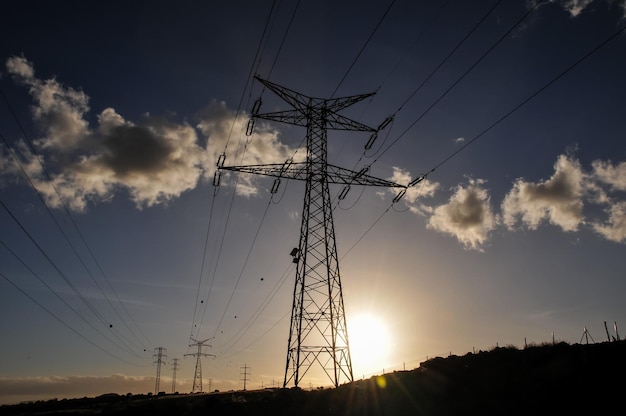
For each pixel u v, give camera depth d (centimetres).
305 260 5228
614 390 3309
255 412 4566
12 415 5097
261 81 5138
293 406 4616
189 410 4769
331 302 5041
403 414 3981
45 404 6084
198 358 12512
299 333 5003
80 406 5672
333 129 5612
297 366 4938
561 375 3759
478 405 3738
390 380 4956
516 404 3553
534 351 4369
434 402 4069
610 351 3819
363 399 4534
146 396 7081
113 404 5512
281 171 5450
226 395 5462
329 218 5328
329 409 4447
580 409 3209
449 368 4744
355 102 5469
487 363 4525
